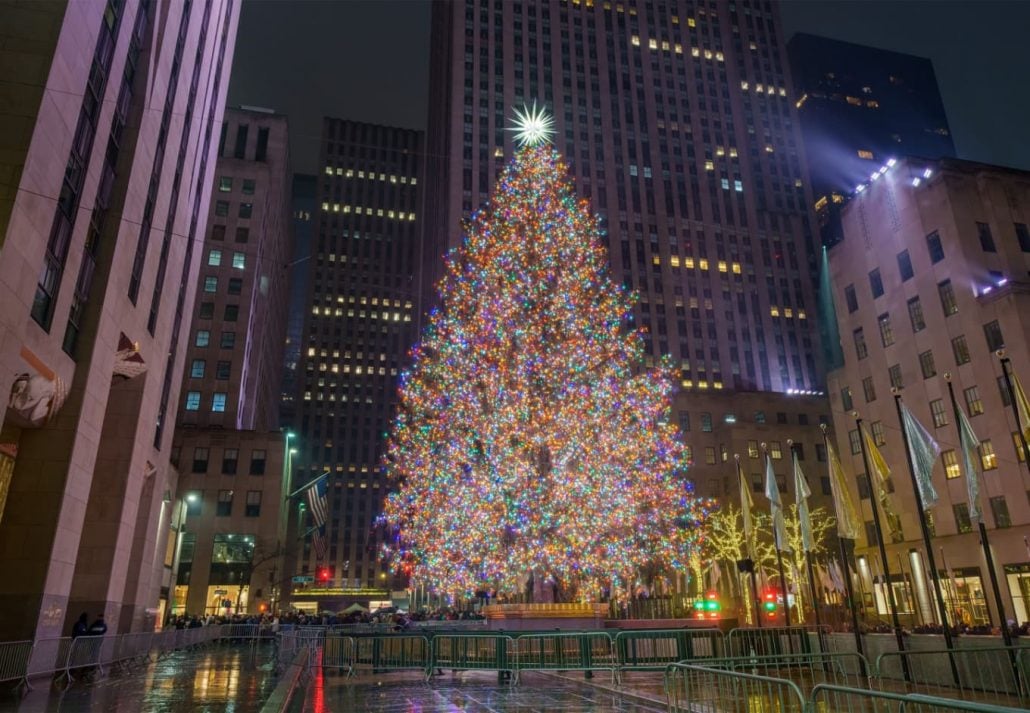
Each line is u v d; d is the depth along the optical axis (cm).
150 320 3409
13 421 2309
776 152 12619
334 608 9494
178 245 3809
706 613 2917
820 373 10844
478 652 1930
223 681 1956
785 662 1628
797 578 5366
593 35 12250
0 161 1975
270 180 9569
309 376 15450
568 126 11400
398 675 2094
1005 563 4347
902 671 1806
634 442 4031
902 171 5475
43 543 2314
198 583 6397
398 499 6259
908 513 5156
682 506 5662
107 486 3077
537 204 3884
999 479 4447
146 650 2683
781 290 11256
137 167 2927
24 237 2003
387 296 16400
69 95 2203
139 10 3025
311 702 1482
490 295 3809
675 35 12775
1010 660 1574
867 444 2111
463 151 10788
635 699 1508
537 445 3344
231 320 7875
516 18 11975
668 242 11038
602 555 3644
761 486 7250
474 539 3791
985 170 5166
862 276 5841
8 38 2095
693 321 10638
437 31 14012
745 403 8038
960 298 4859
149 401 3384
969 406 4738
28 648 1748
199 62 4125
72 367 2495
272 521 6688
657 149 11706
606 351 4097
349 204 16938
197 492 6669
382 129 17812
